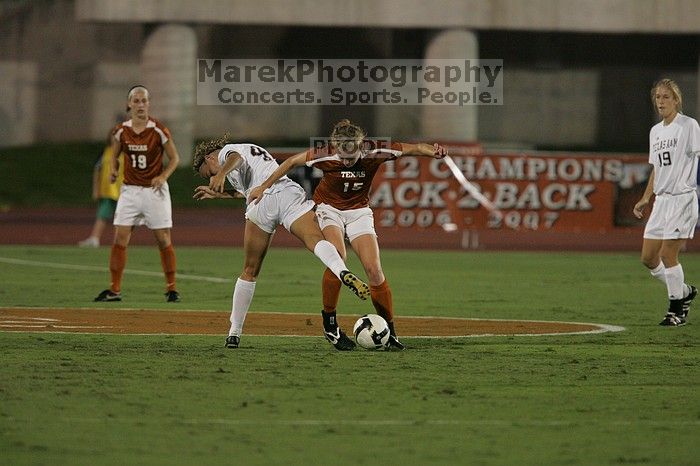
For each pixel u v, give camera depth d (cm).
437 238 9862
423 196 8925
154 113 12712
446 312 5041
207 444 2428
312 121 14562
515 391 3052
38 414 2692
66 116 14500
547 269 7381
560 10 12938
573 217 9094
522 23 12925
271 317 4719
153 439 2466
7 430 2530
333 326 3759
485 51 15025
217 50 14312
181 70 12675
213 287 5981
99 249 8331
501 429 2595
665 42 15312
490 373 3331
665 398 2973
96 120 14525
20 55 14438
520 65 15075
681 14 13012
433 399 2923
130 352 3653
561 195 9075
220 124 14350
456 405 2852
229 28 14288
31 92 14475
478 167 8975
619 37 15238
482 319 4772
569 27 12950
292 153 8769
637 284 6475
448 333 4275
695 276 7031
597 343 4028
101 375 3216
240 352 3681
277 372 3300
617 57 15275
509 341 4044
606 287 6291
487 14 12900
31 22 14438
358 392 3002
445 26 12850
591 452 2395
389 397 2941
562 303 5459
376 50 14588
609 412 2788
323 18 12650
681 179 4591
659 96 4625
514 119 15112
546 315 4959
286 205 3597
